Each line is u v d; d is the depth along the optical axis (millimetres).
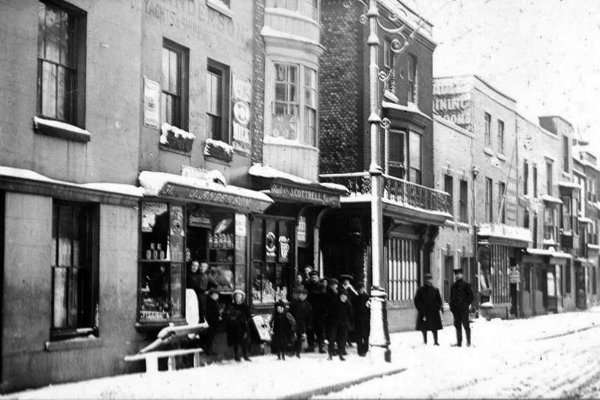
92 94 15125
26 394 12281
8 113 13117
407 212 29828
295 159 22656
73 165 14547
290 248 23062
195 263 17531
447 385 14461
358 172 28828
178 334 16172
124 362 15469
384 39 30844
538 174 51531
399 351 21375
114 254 15352
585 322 38469
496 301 42344
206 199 17641
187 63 18594
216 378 14547
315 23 23891
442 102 41250
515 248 45781
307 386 13391
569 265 58000
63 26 14828
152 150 17031
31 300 13219
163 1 17656
